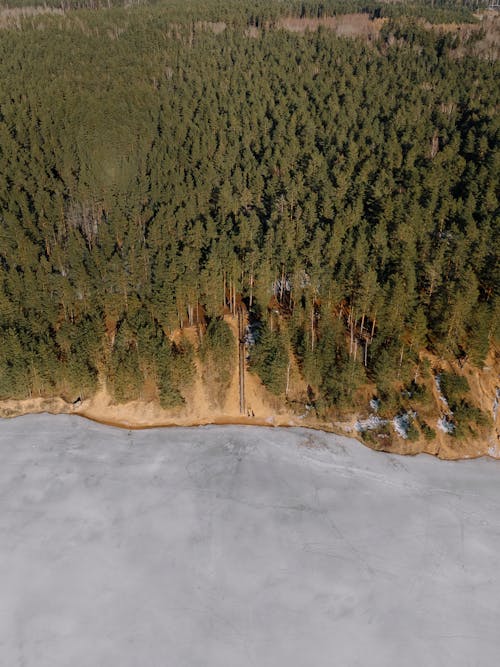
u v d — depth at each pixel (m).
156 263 64.62
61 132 97.06
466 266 63.00
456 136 93.31
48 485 50.78
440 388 58.75
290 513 48.81
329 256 64.38
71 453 54.50
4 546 45.06
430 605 41.94
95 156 92.19
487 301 60.81
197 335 63.88
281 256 65.31
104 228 72.38
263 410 59.72
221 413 59.75
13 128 99.19
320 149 96.19
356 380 57.59
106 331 62.09
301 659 38.16
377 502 50.28
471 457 55.66
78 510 48.44
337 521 48.25
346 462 54.66
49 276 63.94
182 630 39.59
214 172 86.19
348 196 78.81
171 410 59.38
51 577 42.84
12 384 57.62
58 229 76.06
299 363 61.25
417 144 90.81
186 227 73.50
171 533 46.62
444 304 58.00
